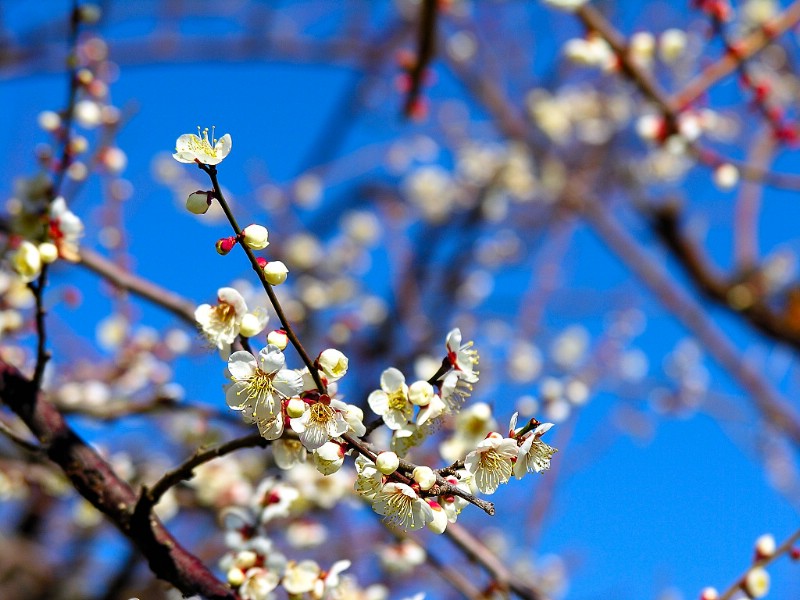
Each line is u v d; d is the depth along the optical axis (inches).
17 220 51.1
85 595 85.4
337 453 44.5
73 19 50.9
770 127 73.0
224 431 60.2
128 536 47.5
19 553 88.0
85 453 47.8
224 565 48.3
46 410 48.0
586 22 64.7
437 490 44.3
